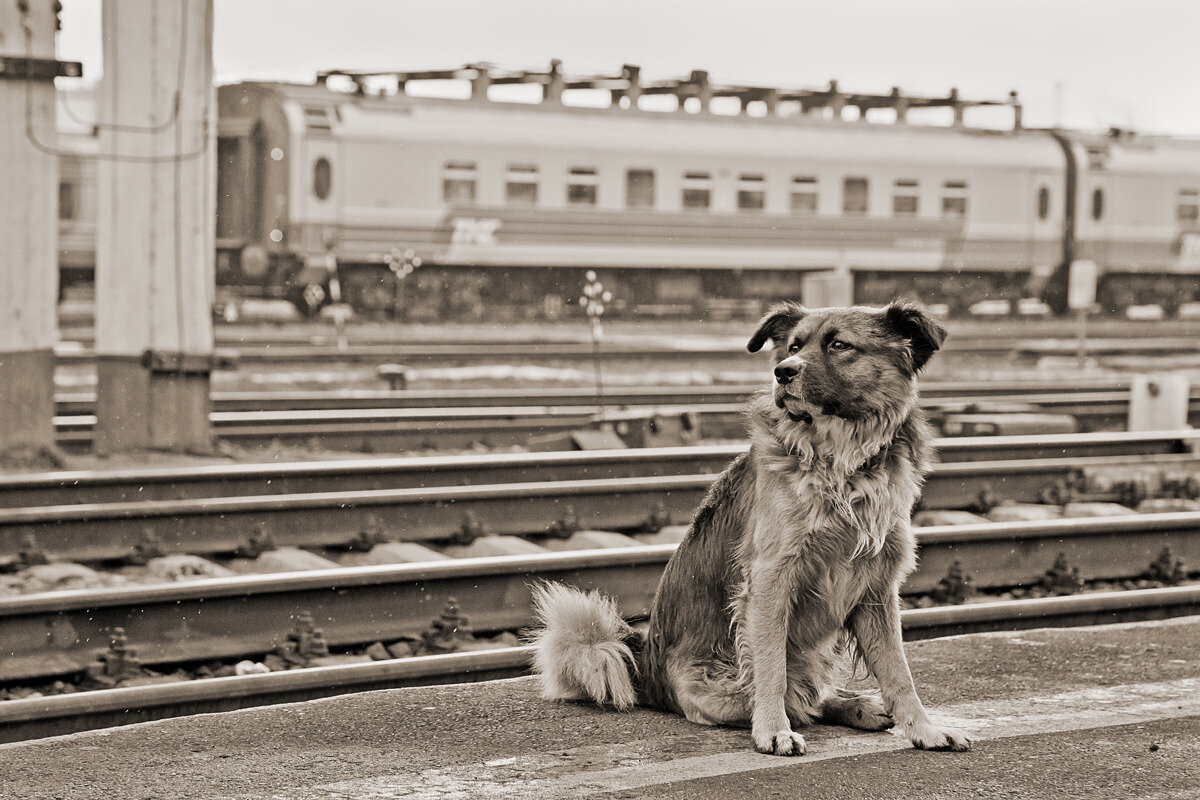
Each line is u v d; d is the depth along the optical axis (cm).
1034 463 1034
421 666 536
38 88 1039
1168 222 3738
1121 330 3259
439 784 397
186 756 424
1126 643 595
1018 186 3553
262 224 2872
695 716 465
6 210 1018
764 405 460
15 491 823
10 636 546
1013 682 527
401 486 939
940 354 2509
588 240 3130
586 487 865
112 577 691
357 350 2233
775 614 436
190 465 1042
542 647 505
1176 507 993
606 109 3173
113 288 1095
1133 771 410
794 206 3316
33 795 385
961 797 385
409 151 2938
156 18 1095
